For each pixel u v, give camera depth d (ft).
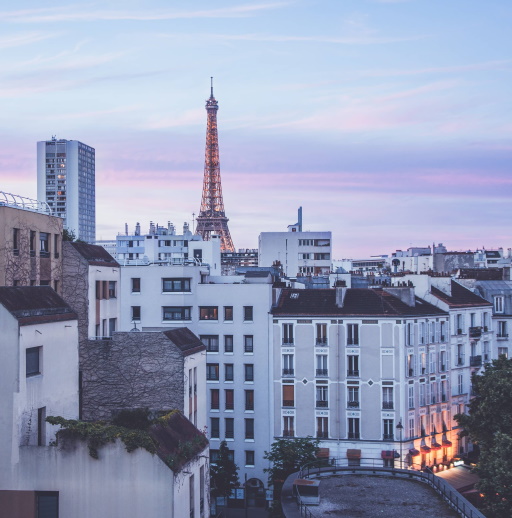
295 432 278.46
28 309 125.59
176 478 121.70
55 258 182.19
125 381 176.35
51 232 180.75
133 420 128.67
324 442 273.75
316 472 145.18
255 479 282.15
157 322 295.28
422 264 584.40
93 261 189.16
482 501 196.65
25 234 166.71
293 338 280.31
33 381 123.65
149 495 119.65
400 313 270.67
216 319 290.56
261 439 282.56
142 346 177.17
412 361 274.36
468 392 302.25
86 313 184.55
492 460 181.78
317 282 414.41
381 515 118.83
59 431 121.19
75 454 120.67
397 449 266.57
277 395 281.54
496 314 325.01
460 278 355.97
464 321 302.86
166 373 175.63
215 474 258.16
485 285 336.49
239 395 285.84
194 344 188.55
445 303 294.66
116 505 119.85
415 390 274.77
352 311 276.41
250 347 286.46
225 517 266.77
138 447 120.26
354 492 132.46
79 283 185.68
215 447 287.07
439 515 119.03
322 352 276.82
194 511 133.28
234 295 288.51
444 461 282.56
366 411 271.08
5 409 119.96
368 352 271.49
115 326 205.36
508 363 220.43
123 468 120.16
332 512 120.47
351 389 273.33
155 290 296.10
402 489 134.82
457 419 220.43
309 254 614.75
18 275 163.22
